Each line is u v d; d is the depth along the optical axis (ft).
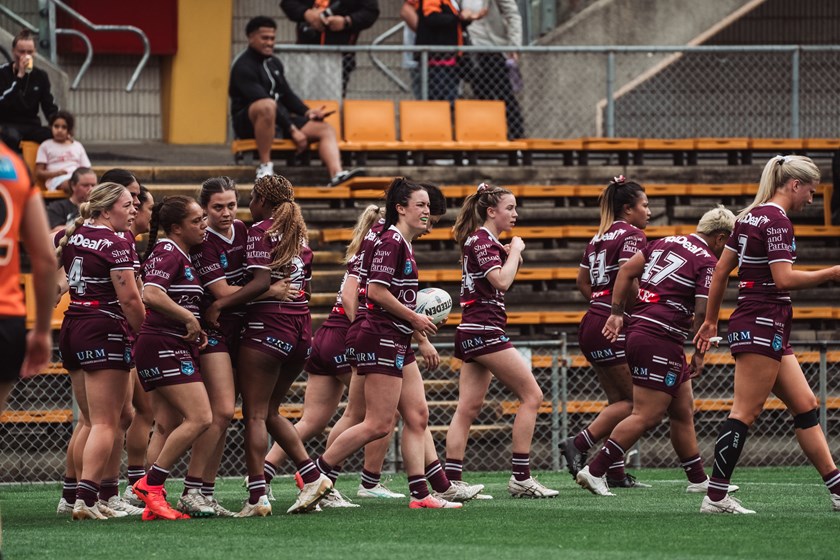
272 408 89.81
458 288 156.97
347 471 137.39
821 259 166.40
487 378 102.58
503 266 99.71
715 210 98.99
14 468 131.44
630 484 112.98
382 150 174.81
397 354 88.94
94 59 242.99
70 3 238.68
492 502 97.35
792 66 189.57
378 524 81.35
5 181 56.29
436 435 138.10
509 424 141.79
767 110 199.21
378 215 98.32
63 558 66.69
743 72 198.90
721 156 190.49
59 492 119.34
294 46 180.04
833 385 148.36
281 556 66.44
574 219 169.89
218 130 246.68
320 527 79.92
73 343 86.69
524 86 196.44
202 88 245.86
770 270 82.02
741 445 84.99
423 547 69.87
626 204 105.91
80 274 86.28
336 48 180.45
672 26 209.77
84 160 162.81
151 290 82.43
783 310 82.94
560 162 188.44
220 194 86.17
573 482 119.55
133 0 241.55
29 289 139.03
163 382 83.87
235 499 105.40
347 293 98.37
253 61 168.04
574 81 197.16
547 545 70.69
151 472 85.35
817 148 183.32
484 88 188.14
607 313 106.01
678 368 98.22
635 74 198.29
